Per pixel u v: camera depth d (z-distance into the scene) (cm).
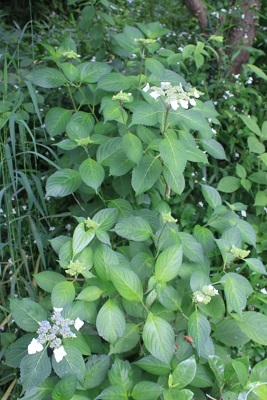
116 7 394
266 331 191
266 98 326
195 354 191
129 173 229
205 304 185
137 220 196
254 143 276
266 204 273
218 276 208
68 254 186
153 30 265
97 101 245
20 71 296
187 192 276
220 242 196
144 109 202
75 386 155
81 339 174
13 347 183
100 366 181
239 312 176
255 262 193
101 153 213
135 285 174
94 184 200
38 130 271
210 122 284
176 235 193
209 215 267
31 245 252
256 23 343
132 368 192
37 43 331
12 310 174
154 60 235
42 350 163
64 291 176
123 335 183
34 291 235
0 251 242
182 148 190
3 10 508
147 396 168
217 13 333
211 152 235
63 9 515
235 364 176
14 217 246
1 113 249
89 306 187
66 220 270
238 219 217
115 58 306
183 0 341
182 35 360
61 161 249
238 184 281
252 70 321
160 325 169
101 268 181
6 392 213
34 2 516
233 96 303
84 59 322
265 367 182
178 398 163
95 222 187
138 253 200
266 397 170
